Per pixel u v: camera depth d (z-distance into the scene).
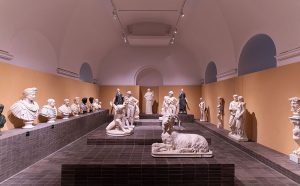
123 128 9.79
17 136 6.05
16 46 7.82
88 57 15.27
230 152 8.37
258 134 9.02
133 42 15.39
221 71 13.45
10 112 7.13
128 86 18.41
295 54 6.85
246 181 5.69
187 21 13.56
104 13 12.43
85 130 11.84
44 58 9.91
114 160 5.58
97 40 14.80
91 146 7.33
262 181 5.69
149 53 18.27
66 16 9.94
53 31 9.60
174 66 18.38
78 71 13.83
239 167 6.73
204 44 14.76
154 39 14.62
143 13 12.94
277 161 6.54
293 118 6.14
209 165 5.26
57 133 8.50
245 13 9.04
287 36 7.15
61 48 10.88
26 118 7.09
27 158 6.56
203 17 12.08
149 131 10.78
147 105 17.95
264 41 9.76
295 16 6.59
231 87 11.63
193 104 18.31
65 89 11.59
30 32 8.24
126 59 18.33
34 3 7.51
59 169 6.44
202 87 17.84
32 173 6.11
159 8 12.25
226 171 5.27
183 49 18.03
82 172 5.21
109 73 18.42
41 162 7.07
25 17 7.45
